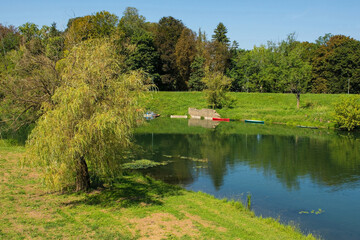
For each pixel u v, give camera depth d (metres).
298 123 49.56
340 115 43.75
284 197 17.19
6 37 36.91
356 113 42.06
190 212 12.96
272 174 21.67
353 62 68.56
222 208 14.32
